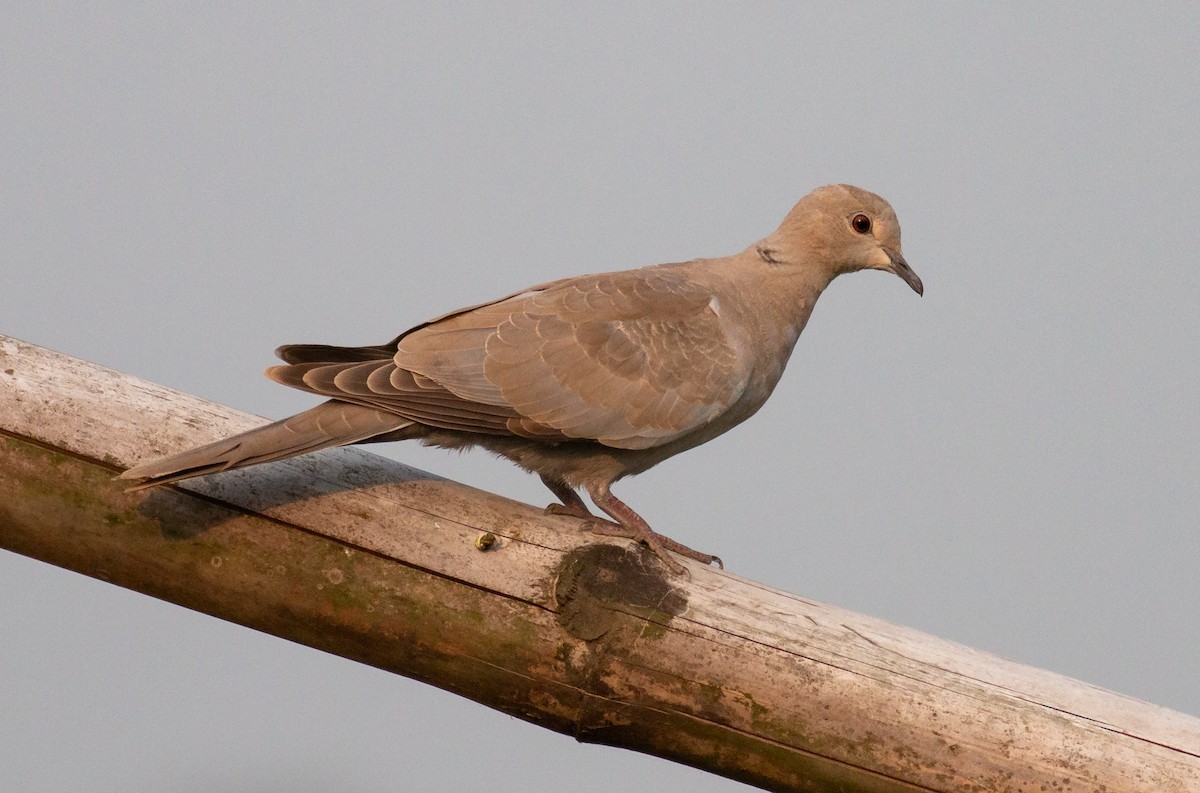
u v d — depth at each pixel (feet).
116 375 32.99
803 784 31.65
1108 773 30.14
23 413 31.73
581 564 31.68
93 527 32.14
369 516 32.14
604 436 35.68
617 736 32.40
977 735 30.55
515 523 32.42
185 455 30.01
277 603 32.37
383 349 35.73
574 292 36.60
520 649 31.76
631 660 31.48
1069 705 30.81
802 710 31.07
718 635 31.27
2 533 32.55
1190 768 30.01
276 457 31.17
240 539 32.09
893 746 30.86
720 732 31.63
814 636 31.42
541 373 35.01
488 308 35.86
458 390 34.24
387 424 33.22
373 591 32.01
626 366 35.81
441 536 32.09
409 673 32.96
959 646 32.22
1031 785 30.37
